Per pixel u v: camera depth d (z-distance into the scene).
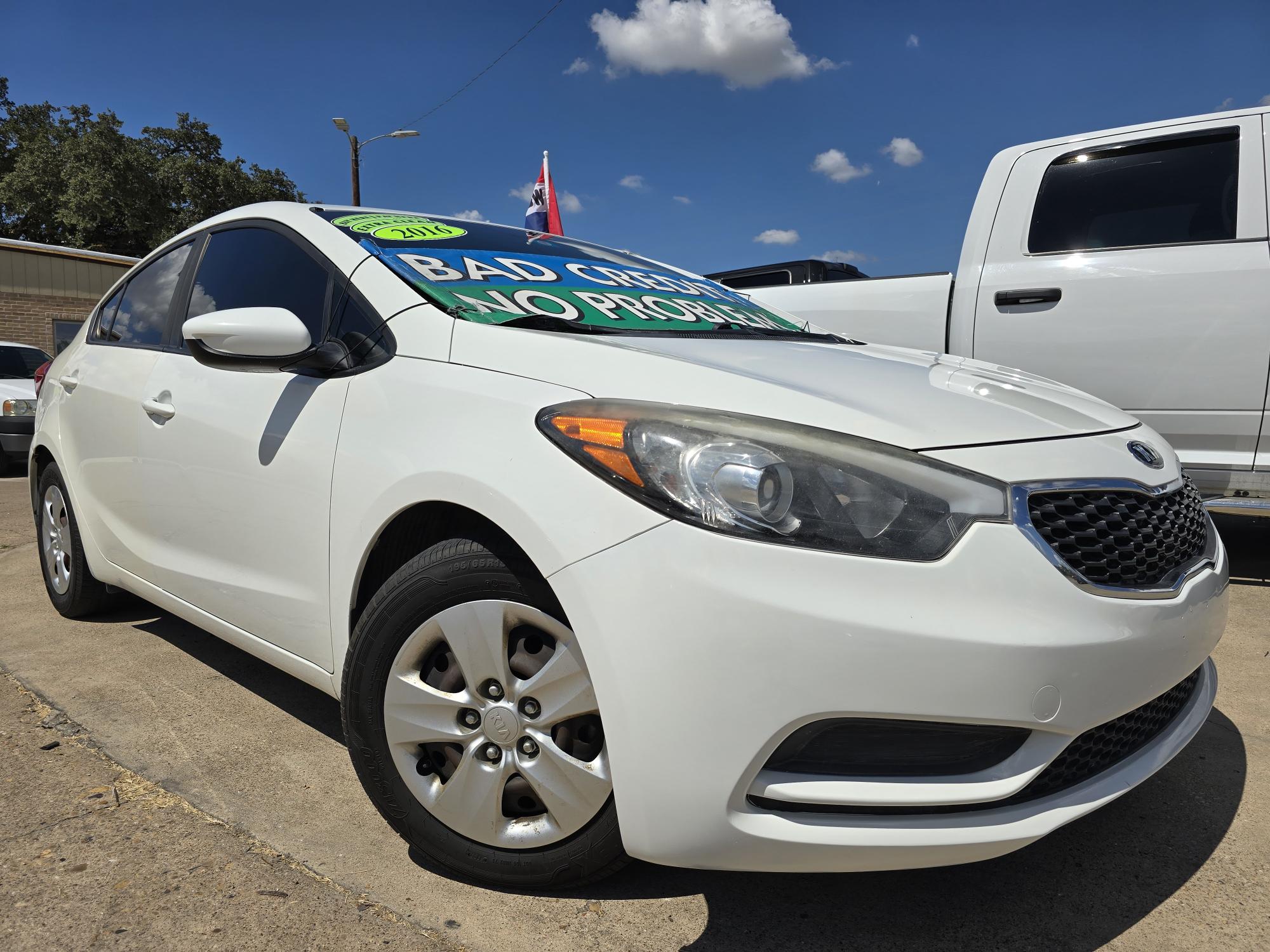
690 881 1.73
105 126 35.34
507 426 1.54
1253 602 3.57
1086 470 1.51
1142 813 2.00
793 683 1.30
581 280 2.29
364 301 1.97
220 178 37.16
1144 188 3.76
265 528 2.03
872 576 1.30
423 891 1.67
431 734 1.65
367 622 1.69
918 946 1.55
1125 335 3.70
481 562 1.56
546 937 1.55
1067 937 1.58
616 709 1.38
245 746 2.28
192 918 1.58
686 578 1.33
